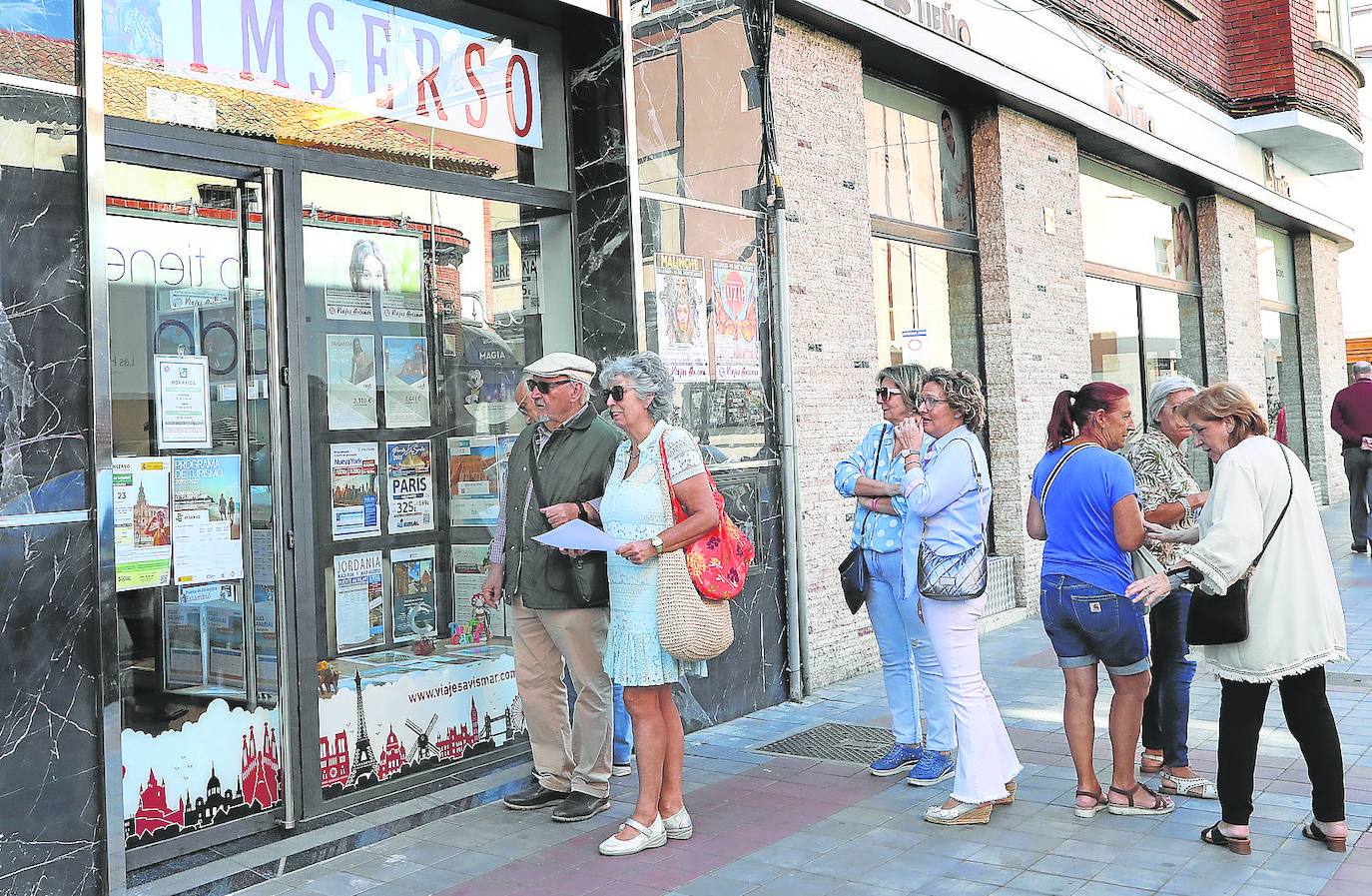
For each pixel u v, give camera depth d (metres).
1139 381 13.43
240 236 4.97
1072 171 11.48
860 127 8.45
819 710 7.09
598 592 5.09
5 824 3.82
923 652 5.54
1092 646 4.88
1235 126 15.04
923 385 5.20
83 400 4.05
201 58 4.79
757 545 7.24
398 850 4.81
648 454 4.77
